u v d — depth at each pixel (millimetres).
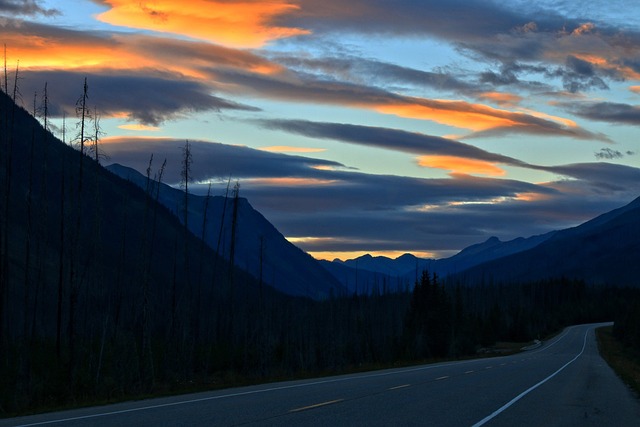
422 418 15562
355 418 15203
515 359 65375
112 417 15055
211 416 15234
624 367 51750
